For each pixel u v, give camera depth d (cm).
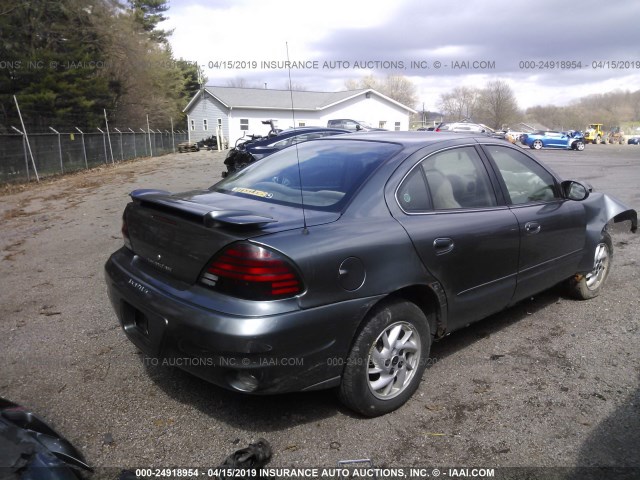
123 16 3191
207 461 268
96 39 3044
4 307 482
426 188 338
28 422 254
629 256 642
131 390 334
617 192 1170
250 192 346
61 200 1215
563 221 427
